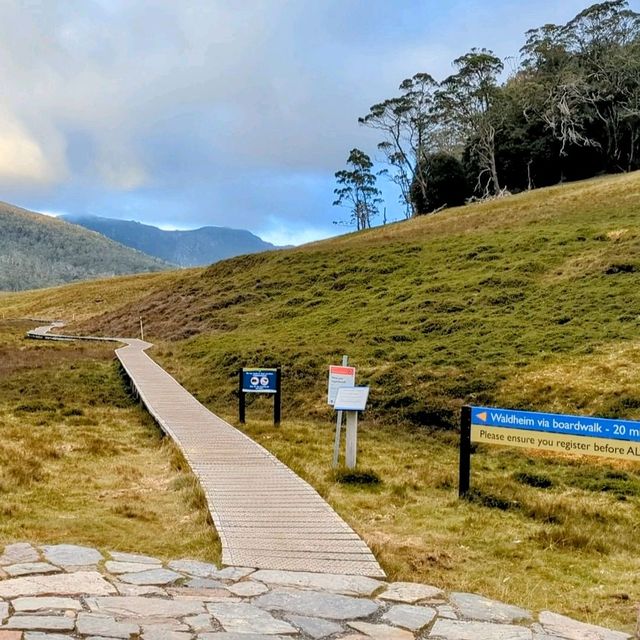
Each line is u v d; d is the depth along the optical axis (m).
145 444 15.99
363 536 8.60
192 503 9.88
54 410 20.67
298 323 35.25
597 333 22.88
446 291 33.47
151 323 50.09
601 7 86.88
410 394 20.80
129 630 5.15
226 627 5.38
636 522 10.47
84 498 10.34
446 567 7.98
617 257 30.77
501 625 5.85
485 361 22.41
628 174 61.06
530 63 93.12
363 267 44.25
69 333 55.78
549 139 80.88
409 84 95.12
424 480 12.84
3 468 11.75
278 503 9.90
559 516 10.38
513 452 15.88
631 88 81.06
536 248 36.88
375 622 5.73
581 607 6.86
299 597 6.24
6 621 5.18
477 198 81.56
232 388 24.58
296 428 18.56
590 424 10.28
